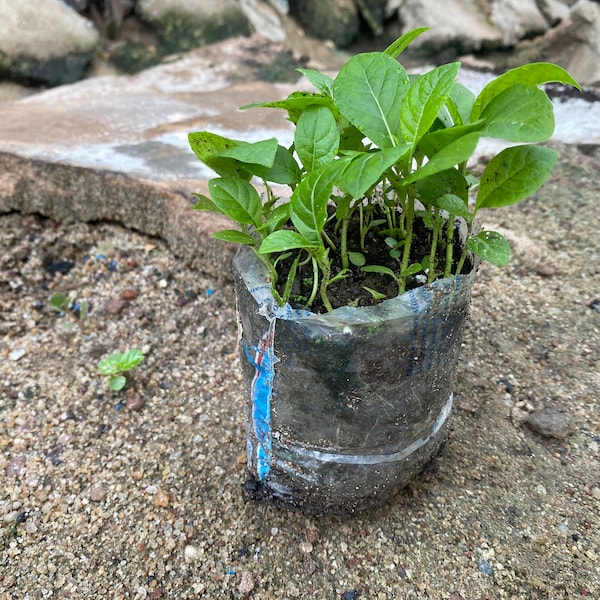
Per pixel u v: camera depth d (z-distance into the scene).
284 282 0.25
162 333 0.39
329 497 0.28
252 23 0.75
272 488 0.29
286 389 0.25
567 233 0.43
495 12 0.78
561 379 0.35
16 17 0.63
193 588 0.27
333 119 0.22
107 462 0.32
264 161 0.20
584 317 0.38
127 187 0.42
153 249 0.44
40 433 0.34
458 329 0.25
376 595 0.27
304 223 0.21
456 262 0.26
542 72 0.21
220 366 0.37
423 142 0.21
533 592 0.26
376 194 0.29
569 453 0.31
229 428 0.34
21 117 0.51
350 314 0.22
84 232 0.45
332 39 0.81
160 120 0.52
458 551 0.28
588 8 0.70
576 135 0.50
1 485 0.31
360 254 0.26
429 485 0.30
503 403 0.34
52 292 0.42
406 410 0.25
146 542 0.29
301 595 0.27
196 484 0.31
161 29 0.71
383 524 0.29
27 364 0.37
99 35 0.70
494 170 0.22
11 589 0.27
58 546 0.29
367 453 0.26
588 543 0.28
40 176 0.44
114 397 0.36
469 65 0.62
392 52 0.24
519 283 0.40
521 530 0.28
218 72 0.65
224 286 0.41
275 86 0.60
